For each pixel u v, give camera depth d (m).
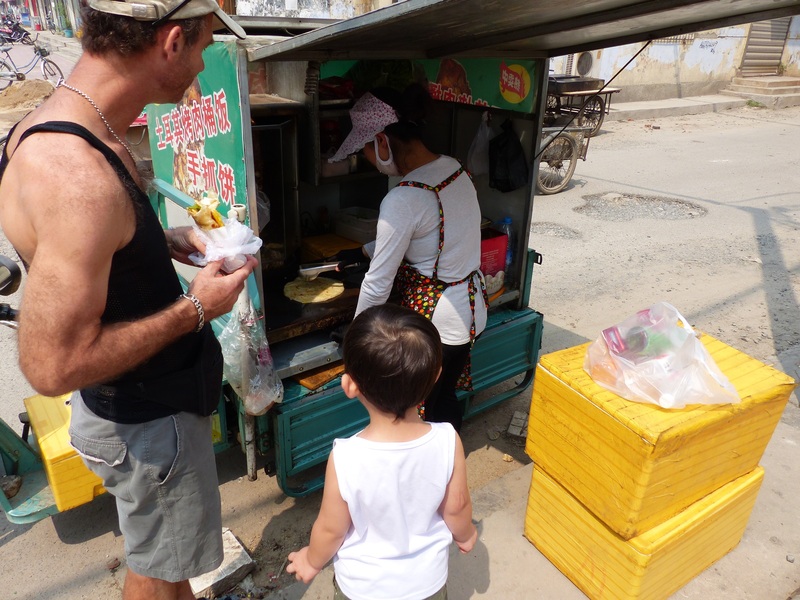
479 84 3.13
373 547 1.44
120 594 2.23
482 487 2.66
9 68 13.54
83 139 1.20
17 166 1.19
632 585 1.91
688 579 2.14
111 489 1.60
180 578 1.69
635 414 1.78
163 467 1.54
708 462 1.92
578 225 6.57
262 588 2.26
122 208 1.23
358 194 3.59
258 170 2.79
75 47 17.42
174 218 2.86
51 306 1.13
